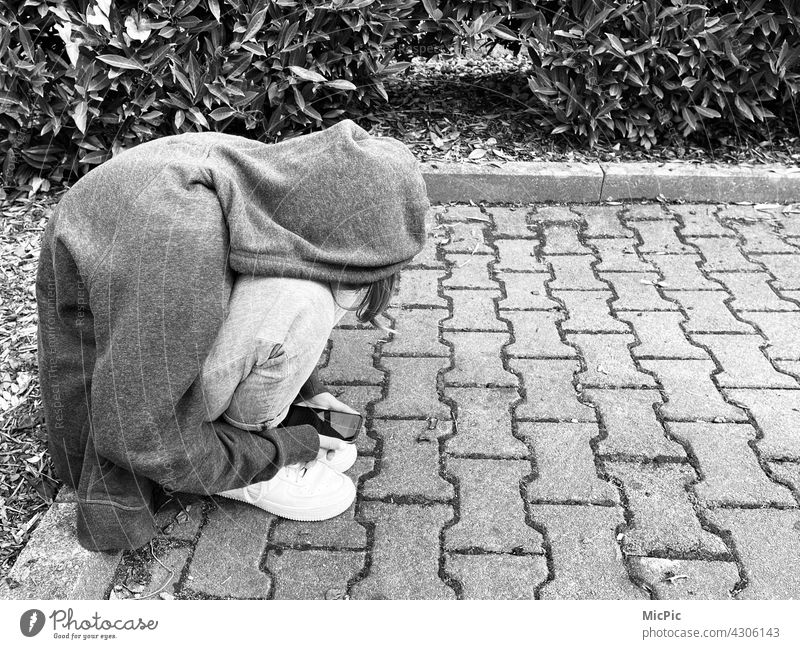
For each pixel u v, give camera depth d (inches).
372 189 63.0
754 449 85.0
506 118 156.8
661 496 78.9
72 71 122.6
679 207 140.2
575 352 102.0
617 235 131.6
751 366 98.7
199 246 60.4
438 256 126.0
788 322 107.9
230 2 128.0
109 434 61.9
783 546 73.2
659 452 84.5
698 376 96.9
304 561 72.5
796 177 139.6
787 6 136.9
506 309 112.1
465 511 77.6
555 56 140.6
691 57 139.6
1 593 65.6
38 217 125.8
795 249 127.0
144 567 71.7
